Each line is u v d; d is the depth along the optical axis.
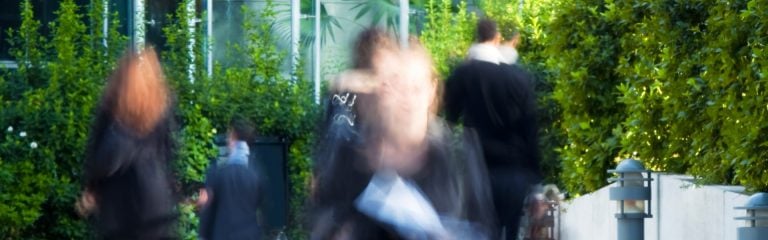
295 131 21.05
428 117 7.81
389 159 7.70
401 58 7.82
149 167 10.48
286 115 21.02
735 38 9.73
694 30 10.76
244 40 22.19
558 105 15.03
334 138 7.82
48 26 20.75
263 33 21.53
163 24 21.91
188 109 19.53
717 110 10.10
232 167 16.09
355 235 7.70
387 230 7.62
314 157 8.50
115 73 10.48
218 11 23.59
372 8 24.95
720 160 10.43
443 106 10.18
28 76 18.94
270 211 21.16
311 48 24.64
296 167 20.98
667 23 11.13
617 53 13.93
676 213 11.09
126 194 10.45
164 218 10.58
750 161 9.41
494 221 8.33
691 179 11.00
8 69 19.03
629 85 13.04
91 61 19.02
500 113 10.12
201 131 19.42
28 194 18.17
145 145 10.46
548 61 14.66
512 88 10.09
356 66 7.91
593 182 13.85
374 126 7.73
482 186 7.86
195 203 19.20
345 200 7.73
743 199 9.12
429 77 7.83
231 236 15.97
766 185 9.53
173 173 10.82
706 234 10.10
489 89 10.05
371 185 7.68
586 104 14.09
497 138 10.16
